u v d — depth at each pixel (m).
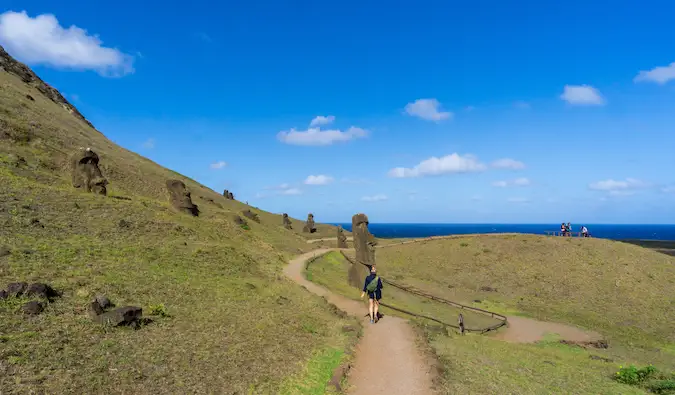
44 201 22.30
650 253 42.44
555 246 44.31
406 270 43.91
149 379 7.93
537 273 39.16
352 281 26.53
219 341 10.78
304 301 18.52
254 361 9.96
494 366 12.52
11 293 10.01
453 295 35.75
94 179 29.34
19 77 69.06
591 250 42.56
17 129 40.62
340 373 9.98
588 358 19.50
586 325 28.77
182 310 12.73
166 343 9.84
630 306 32.12
